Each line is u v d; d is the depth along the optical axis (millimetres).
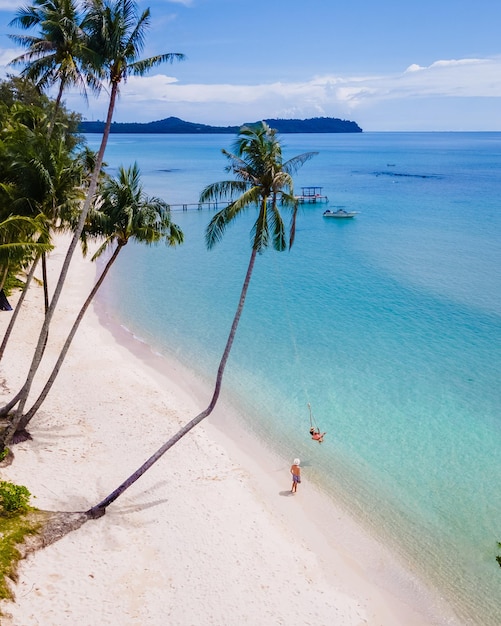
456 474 25562
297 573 19156
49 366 33969
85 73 21969
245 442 28078
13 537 17656
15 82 66500
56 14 26969
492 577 19859
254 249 21469
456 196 116812
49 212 23016
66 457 24438
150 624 16203
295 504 23375
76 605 16297
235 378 35344
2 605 15211
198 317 47281
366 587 19109
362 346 40656
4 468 22531
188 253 73562
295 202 20469
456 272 60219
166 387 33438
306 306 50281
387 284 56656
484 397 32656
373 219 93062
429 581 19625
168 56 21672
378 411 31281
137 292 54250
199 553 19328
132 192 23281
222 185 20891
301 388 34062
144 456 25484
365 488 24641
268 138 20422
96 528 19875
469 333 42812
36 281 51094
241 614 16969
